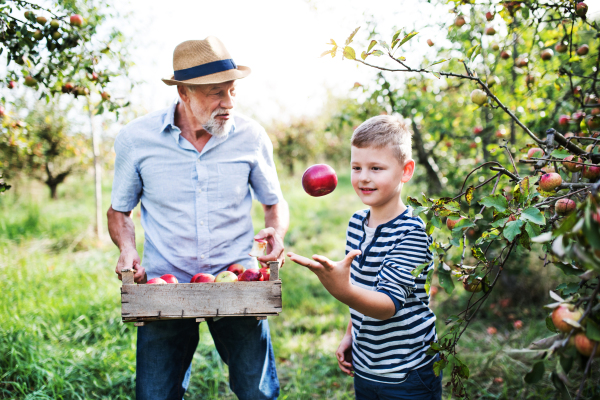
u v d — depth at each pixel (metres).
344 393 2.79
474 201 3.61
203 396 2.81
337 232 7.58
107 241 6.62
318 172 1.83
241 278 1.70
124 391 2.80
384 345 1.60
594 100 2.33
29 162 8.38
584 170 1.58
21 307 3.59
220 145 1.94
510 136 3.67
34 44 2.39
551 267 4.17
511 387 2.80
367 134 1.57
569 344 1.03
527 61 2.83
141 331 1.87
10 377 2.74
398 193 1.66
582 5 2.13
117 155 1.96
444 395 2.74
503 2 2.38
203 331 3.51
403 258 1.53
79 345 3.20
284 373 3.13
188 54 1.75
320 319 4.06
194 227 1.91
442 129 4.22
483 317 4.06
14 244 5.94
